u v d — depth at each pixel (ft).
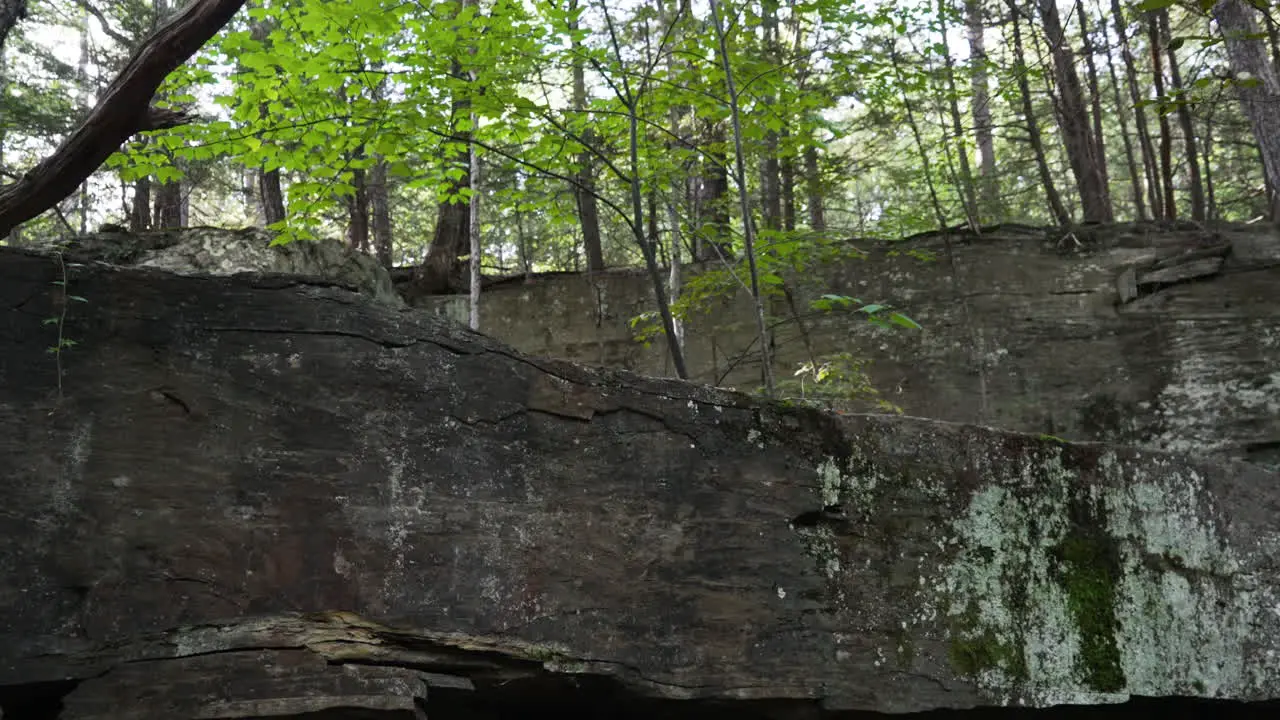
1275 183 27.14
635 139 17.20
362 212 35.27
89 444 10.60
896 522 13.84
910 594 13.61
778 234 18.97
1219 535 15.21
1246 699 14.55
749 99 18.57
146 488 10.71
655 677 12.23
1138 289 26.68
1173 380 25.94
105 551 10.41
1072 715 14.32
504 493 12.16
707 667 12.47
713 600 12.72
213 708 10.27
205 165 38.70
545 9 16.76
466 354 12.42
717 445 13.32
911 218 25.05
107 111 11.35
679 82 18.70
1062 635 14.07
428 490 11.80
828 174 29.71
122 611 10.32
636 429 13.01
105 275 11.03
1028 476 14.56
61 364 10.65
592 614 12.14
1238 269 26.27
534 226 43.50
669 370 28.45
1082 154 32.96
